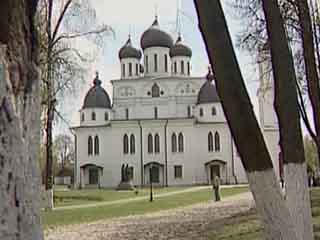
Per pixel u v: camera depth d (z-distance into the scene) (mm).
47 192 24031
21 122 2188
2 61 2109
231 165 64812
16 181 2119
